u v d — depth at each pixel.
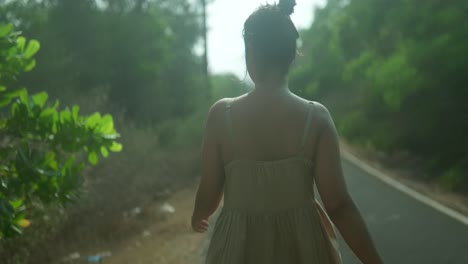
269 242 2.11
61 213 7.72
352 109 34.59
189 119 20.06
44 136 4.59
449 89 18.89
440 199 12.25
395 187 14.61
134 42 21.61
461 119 19.22
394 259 7.17
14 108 4.55
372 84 24.05
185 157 16.56
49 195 4.57
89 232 8.73
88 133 4.61
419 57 18.95
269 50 2.22
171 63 28.75
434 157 19.47
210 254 2.18
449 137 19.48
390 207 11.23
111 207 9.51
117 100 21.17
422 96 19.88
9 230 4.39
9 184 4.31
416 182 16.84
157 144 14.97
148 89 22.73
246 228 2.12
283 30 2.24
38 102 4.70
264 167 2.13
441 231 8.68
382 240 8.25
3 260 6.75
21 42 4.70
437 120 19.61
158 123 22.03
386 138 23.50
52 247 7.85
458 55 17.83
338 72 36.06
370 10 24.61
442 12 19.03
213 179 2.26
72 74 15.67
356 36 27.56
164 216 10.95
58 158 4.96
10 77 4.71
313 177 2.21
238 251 2.09
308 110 2.19
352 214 2.16
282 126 2.17
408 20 20.30
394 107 21.16
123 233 9.38
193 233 9.26
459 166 16.48
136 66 21.69
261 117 2.18
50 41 15.02
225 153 2.21
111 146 4.77
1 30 4.52
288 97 2.22
